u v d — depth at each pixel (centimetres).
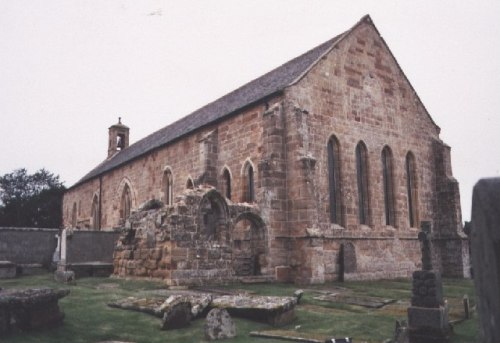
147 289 1828
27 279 2394
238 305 1310
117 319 1245
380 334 1155
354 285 2195
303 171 2291
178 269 1964
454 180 3100
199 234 2058
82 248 3119
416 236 2906
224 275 2089
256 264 2298
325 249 2408
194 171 3158
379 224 2717
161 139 3972
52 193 7388
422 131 3162
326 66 2627
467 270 2991
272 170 2345
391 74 3016
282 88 2436
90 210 5178
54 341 1022
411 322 1141
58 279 2258
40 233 3119
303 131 2356
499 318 167
